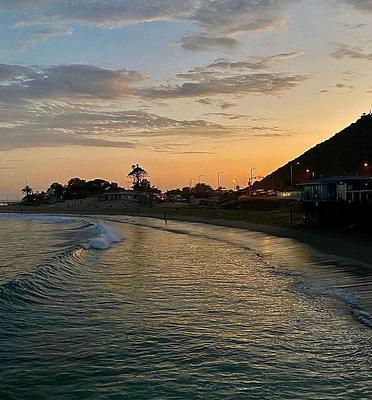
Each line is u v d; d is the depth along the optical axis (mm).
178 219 95875
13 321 15375
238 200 113812
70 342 13367
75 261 30828
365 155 131625
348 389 10008
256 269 27750
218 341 13391
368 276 22797
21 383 10445
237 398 9617
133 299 19156
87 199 191125
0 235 63562
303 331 14219
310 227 53031
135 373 11031
